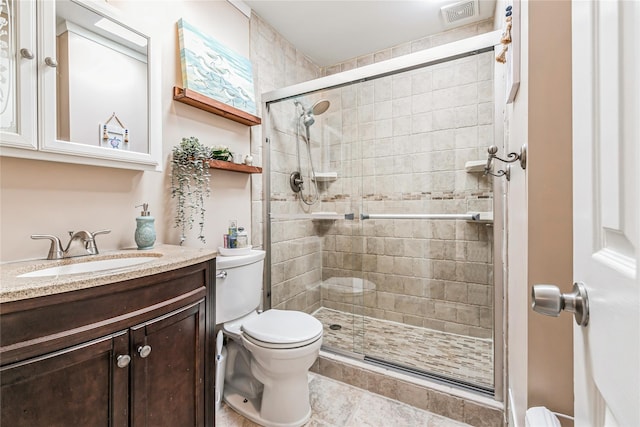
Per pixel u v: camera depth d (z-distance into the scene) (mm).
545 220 737
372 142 2336
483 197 1958
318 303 2523
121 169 1263
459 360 1789
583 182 430
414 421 1407
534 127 735
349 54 2580
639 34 278
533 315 765
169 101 1468
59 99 1005
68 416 712
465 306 2092
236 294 1520
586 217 418
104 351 777
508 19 976
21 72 915
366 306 2443
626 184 306
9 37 900
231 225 1668
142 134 1267
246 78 1862
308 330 1387
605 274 354
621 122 315
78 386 730
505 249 1328
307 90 1954
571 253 720
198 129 1619
